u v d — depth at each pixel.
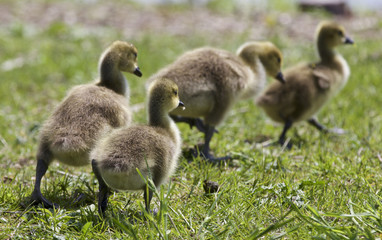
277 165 10.80
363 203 8.46
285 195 8.74
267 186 9.29
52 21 35.31
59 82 21.56
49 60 24.70
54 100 18.70
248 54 13.62
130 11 39.78
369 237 6.75
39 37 30.94
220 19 37.91
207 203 8.77
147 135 8.43
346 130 13.88
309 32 33.12
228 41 30.03
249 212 8.16
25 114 16.47
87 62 23.83
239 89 12.16
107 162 7.73
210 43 29.58
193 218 8.24
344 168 10.41
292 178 9.76
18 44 28.41
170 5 42.97
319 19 37.78
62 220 8.02
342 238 6.86
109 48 11.20
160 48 27.89
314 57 25.28
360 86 18.77
